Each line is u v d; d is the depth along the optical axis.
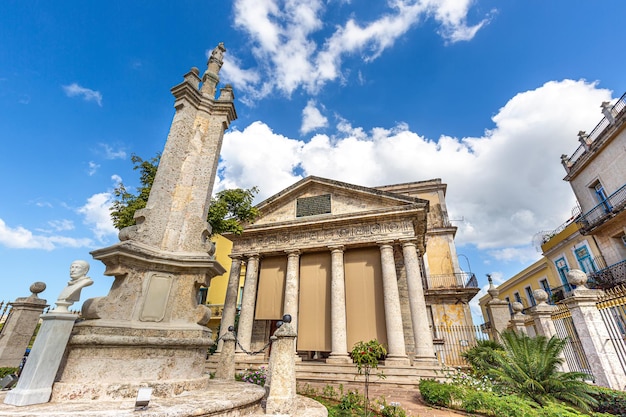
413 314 12.22
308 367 11.80
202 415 3.39
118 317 4.29
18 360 8.93
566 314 8.72
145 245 4.88
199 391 4.43
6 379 6.21
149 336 4.35
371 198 15.52
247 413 4.25
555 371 7.59
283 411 4.34
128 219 10.34
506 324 13.02
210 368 12.88
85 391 3.57
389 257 13.55
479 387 7.77
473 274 19.48
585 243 16.06
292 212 17.02
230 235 16.67
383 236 14.04
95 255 4.62
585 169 16.34
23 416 2.81
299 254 15.41
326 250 15.15
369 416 6.74
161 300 4.79
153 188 5.49
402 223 14.07
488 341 12.53
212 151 6.44
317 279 14.84
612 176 14.59
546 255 19.41
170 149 5.91
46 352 3.56
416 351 11.62
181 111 6.38
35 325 9.59
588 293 7.60
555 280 18.83
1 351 8.66
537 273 20.86
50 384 3.53
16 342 9.01
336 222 14.94
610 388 6.51
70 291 3.90
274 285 15.64
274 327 16.70
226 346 7.50
